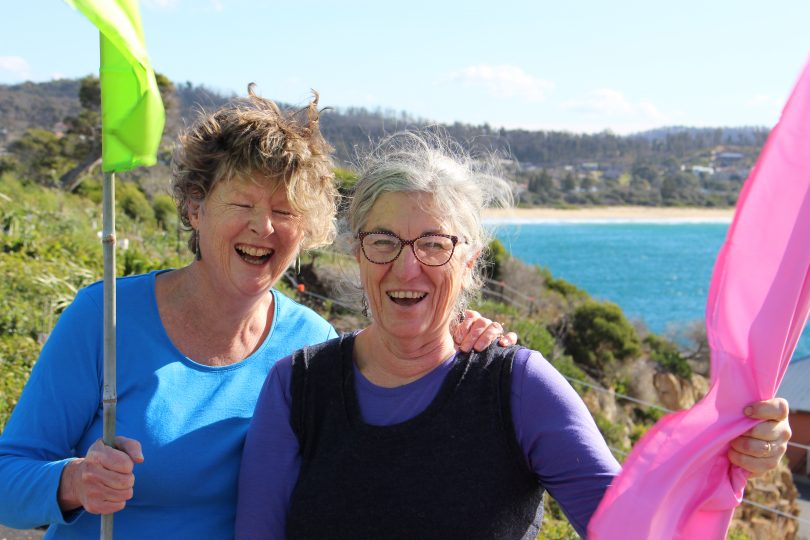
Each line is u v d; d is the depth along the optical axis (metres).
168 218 19.53
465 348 2.05
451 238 1.98
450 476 1.90
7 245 10.62
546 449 1.91
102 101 1.75
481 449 1.92
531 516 1.98
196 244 2.27
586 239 107.56
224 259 2.16
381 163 2.04
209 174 2.13
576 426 1.91
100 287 2.22
